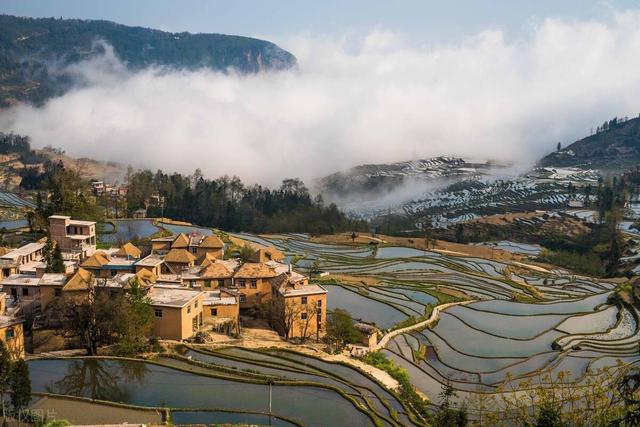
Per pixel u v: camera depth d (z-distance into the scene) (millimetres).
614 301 168000
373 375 100312
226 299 119500
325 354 107000
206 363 94125
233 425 73375
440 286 186500
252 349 104562
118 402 79000
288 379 91125
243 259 157375
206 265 135375
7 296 116500
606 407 46281
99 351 97250
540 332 139500
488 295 178125
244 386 87562
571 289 196625
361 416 80562
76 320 96938
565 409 72188
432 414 88875
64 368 90500
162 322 104625
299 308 118312
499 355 123000
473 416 90312
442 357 120625
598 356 122625
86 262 129625
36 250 146000
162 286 117375
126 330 95938
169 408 77375
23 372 69438
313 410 81750
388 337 128500
